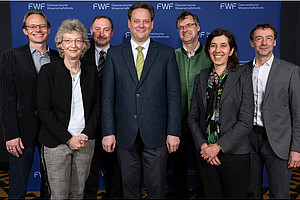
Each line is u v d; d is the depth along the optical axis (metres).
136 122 1.89
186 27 2.42
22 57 2.00
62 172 1.79
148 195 1.99
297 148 1.82
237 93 1.75
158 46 1.97
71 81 1.80
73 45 1.73
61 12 2.77
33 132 2.03
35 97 2.01
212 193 1.82
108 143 1.86
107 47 2.50
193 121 1.93
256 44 1.97
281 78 1.88
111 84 1.93
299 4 3.19
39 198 2.64
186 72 2.52
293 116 1.86
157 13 2.85
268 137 1.89
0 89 1.95
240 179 1.74
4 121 1.95
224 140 1.71
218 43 1.79
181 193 2.61
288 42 3.22
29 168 2.09
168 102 1.92
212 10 2.87
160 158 1.92
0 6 3.38
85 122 1.85
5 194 2.68
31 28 2.00
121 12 2.83
